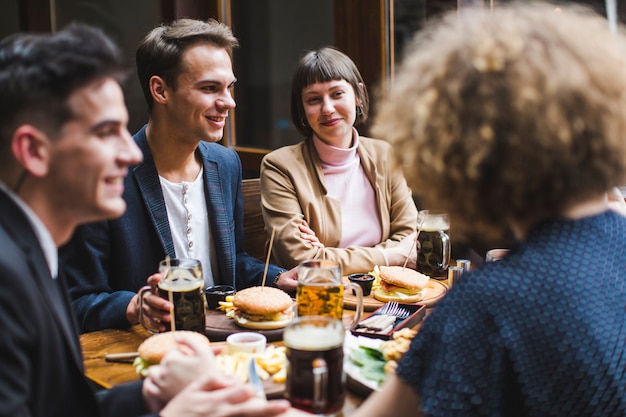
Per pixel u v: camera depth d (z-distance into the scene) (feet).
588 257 2.73
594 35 2.72
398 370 2.83
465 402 2.62
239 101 12.00
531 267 2.72
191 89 6.25
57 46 3.36
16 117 3.32
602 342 2.63
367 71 9.53
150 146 6.45
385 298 6.00
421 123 2.72
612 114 2.58
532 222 2.83
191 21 6.40
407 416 2.84
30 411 3.29
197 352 3.73
